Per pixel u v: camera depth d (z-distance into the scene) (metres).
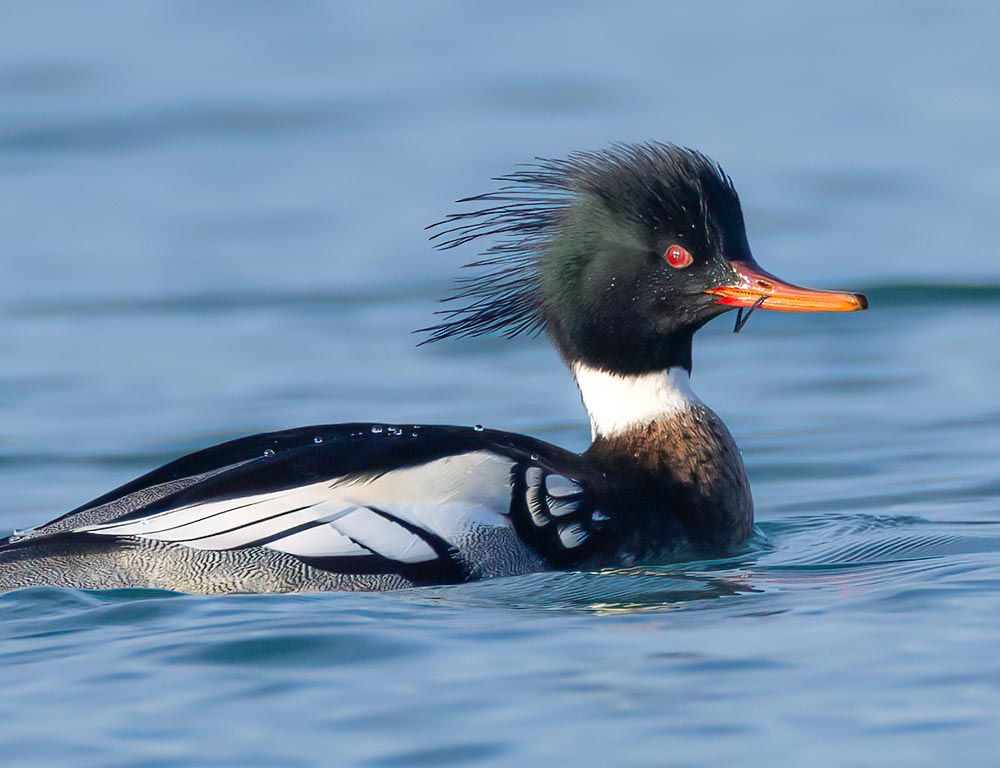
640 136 28.36
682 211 11.83
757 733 7.54
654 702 7.94
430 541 10.70
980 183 26.02
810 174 26.62
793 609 9.62
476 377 18.12
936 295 20.88
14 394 17.42
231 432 16.00
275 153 28.58
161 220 24.97
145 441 15.74
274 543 10.60
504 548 10.82
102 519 10.80
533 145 27.81
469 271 22.08
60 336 19.72
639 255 11.91
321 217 24.83
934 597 9.62
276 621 9.38
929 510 13.14
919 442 15.43
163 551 10.55
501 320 12.52
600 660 8.60
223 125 30.23
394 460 11.03
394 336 19.75
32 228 24.64
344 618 9.45
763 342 19.53
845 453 15.19
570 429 15.95
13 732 7.76
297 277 22.06
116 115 30.67
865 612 9.39
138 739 7.63
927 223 23.92
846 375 17.97
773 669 8.36
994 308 20.41
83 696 8.20
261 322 20.34
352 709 7.93
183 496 10.80
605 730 7.61
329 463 10.98
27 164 28.34
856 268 21.78
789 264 22.08
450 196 25.28
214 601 9.97
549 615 9.65
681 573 10.98
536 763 7.27
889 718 7.64
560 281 12.20
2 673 8.58
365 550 10.63
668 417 11.99
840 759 7.22
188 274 22.30
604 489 11.36
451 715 7.84
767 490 14.18
